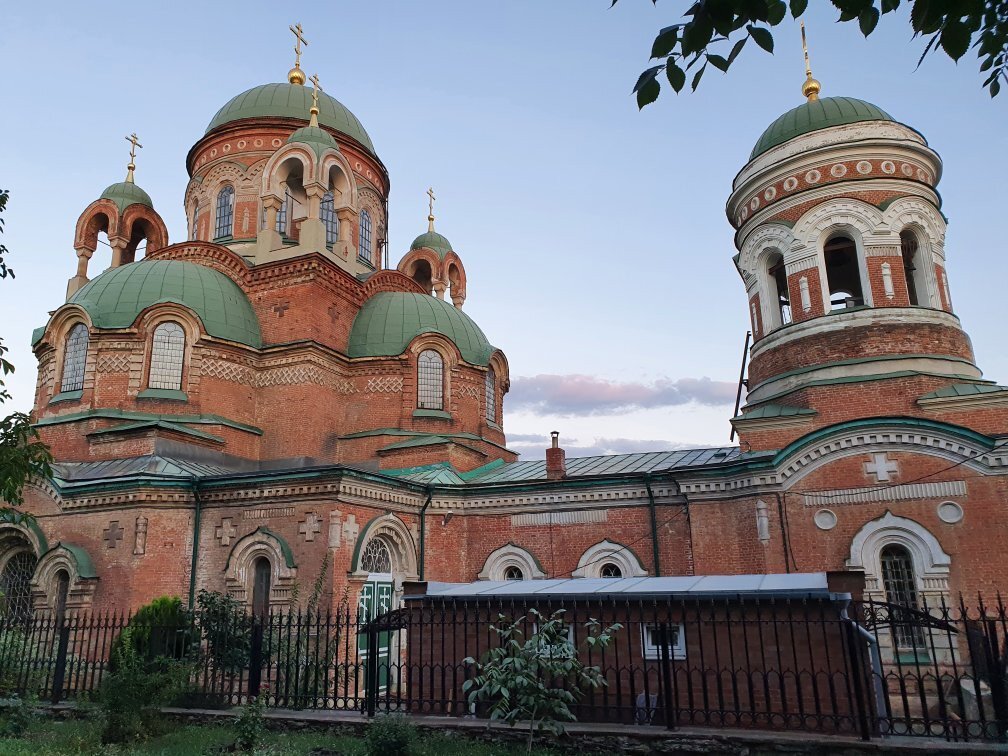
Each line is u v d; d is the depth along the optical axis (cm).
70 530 2173
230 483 2142
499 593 1362
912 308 2195
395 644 2200
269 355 2722
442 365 2923
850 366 2162
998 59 632
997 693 1073
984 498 1803
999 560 1762
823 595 1170
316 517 2027
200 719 1403
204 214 3447
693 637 1276
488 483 2462
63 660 1573
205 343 2567
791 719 1188
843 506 1927
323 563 1980
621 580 1449
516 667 1078
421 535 2394
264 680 1820
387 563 2256
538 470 2739
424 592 1473
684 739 1092
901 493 1880
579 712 1278
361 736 1262
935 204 2384
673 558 2192
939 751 984
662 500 2252
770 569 1950
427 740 1185
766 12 516
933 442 1870
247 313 2792
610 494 2323
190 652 1600
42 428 2503
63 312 2578
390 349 2894
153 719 1312
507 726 1192
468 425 2962
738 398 2683
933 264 2303
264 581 2077
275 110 3478
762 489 2006
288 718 1328
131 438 2341
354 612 2019
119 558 2073
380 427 2805
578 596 1293
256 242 3050
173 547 2122
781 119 2534
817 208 2320
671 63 553
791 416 2155
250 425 2658
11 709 1410
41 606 2083
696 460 2491
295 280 2791
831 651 1200
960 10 518
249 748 1171
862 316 2200
